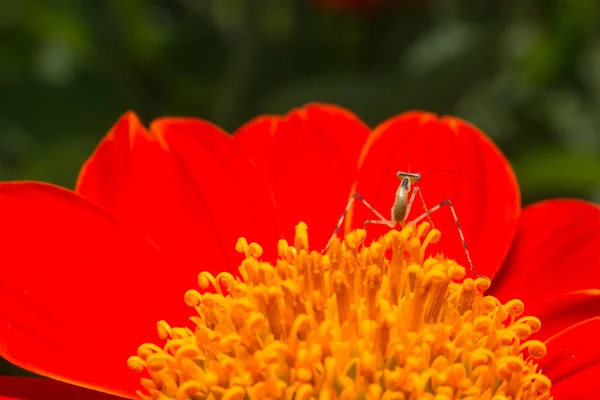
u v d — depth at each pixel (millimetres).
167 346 126
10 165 175
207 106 183
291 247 131
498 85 191
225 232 137
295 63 187
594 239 136
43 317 126
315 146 142
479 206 138
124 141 137
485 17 192
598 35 190
